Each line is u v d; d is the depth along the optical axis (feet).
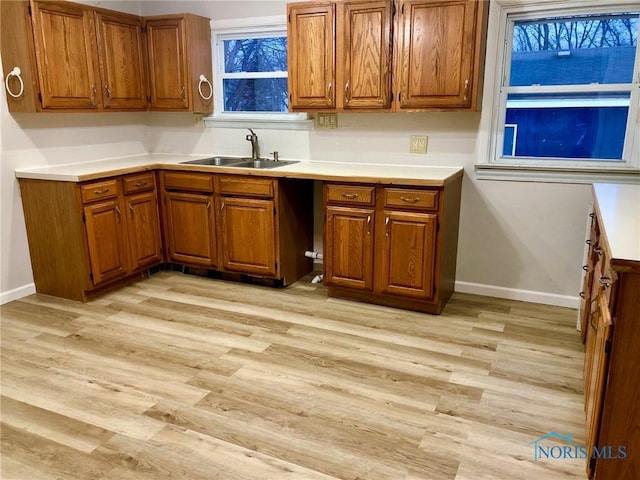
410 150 11.80
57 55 10.95
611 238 5.42
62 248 11.19
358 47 10.75
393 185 10.12
